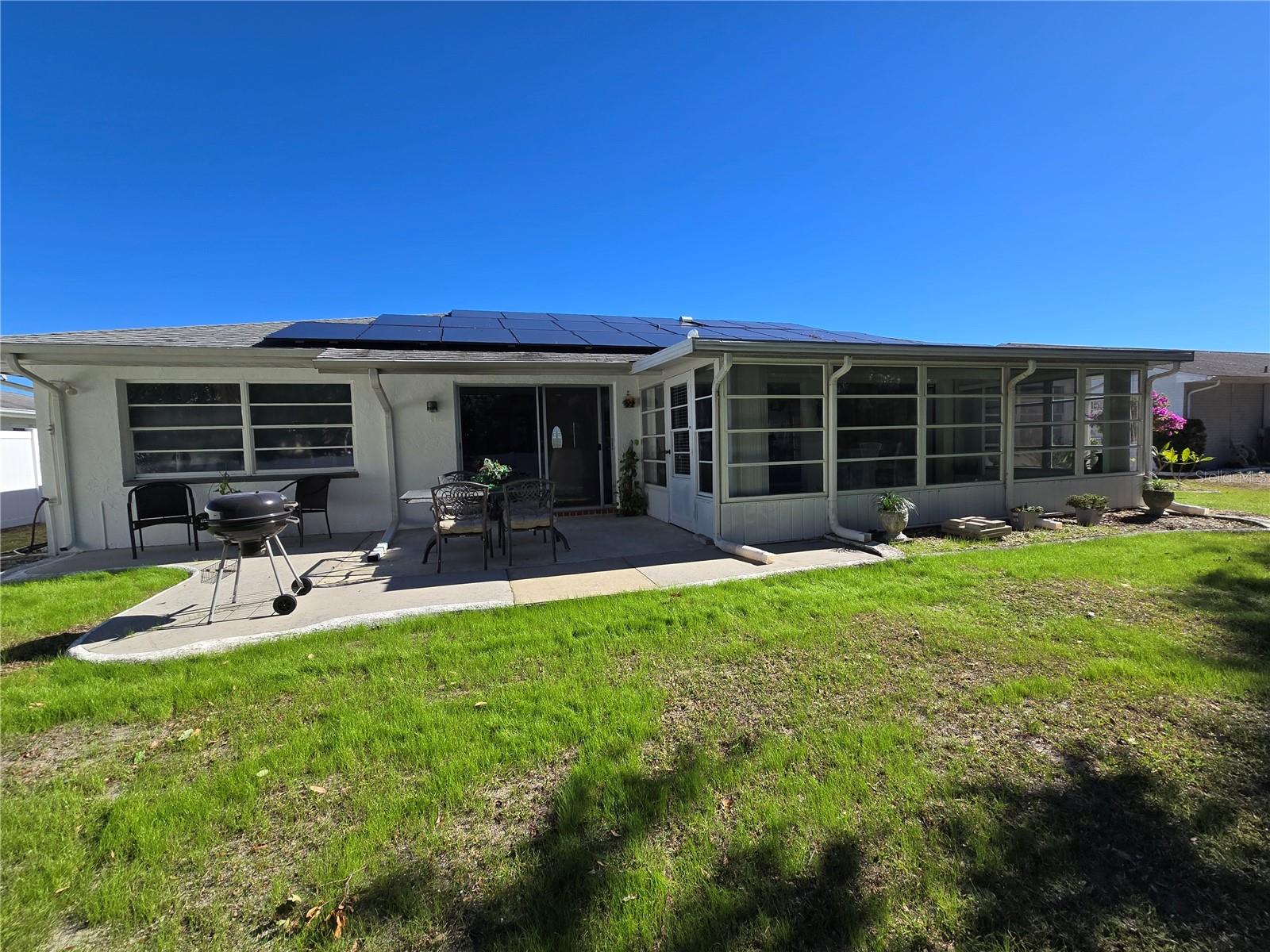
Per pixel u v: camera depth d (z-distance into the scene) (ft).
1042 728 8.11
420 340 25.23
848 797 6.68
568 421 30.22
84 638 12.55
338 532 26.68
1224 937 4.77
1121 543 20.01
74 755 7.98
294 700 9.48
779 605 13.83
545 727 8.34
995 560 17.83
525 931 4.91
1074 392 26.73
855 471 23.53
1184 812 6.31
